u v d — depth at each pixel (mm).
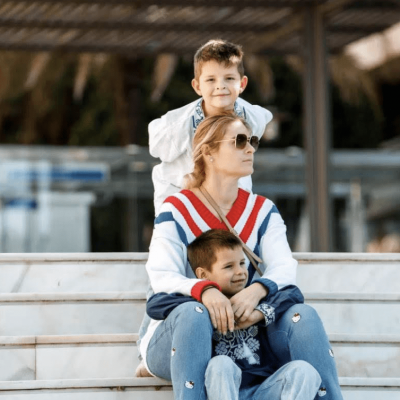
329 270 7902
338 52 17000
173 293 5582
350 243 21500
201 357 5270
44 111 31562
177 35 15766
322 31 14023
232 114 6125
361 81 29172
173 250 5793
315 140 14180
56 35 15695
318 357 5410
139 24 14680
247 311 5469
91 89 31703
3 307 7211
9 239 20266
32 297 7242
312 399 5281
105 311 7293
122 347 6707
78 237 20672
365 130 33406
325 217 14117
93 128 31531
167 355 5508
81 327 7266
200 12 14461
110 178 20875
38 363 6660
